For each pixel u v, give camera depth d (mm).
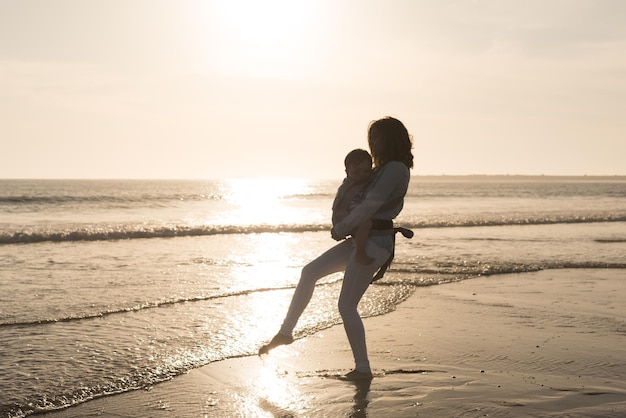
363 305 7395
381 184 4113
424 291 8594
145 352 5043
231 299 7652
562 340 5633
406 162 4289
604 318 6719
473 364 4793
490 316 6805
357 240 4133
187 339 5520
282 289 8586
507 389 4113
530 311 7121
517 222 25938
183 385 4199
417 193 92062
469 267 11219
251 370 4598
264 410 3695
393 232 4258
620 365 4789
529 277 10102
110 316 6461
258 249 14836
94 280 9023
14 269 10211
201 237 18578
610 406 3750
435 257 13031
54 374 4379
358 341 4391
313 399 3891
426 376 4430
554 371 4605
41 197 56812
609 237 18750
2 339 5379
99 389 4070
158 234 18766
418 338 5680
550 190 115750
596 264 11602
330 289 8688
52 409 3693
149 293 7918
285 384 4230
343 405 3773
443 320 6559
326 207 47406
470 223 24625
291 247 15547
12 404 3729
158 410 3695
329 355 5090
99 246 14953
